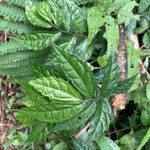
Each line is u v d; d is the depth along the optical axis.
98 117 0.35
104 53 0.41
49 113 0.33
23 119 0.33
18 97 0.45
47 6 0.38
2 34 0.44
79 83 0.34
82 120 0.36
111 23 0.38
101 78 0.39
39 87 0.33
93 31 0.38
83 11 0.39
